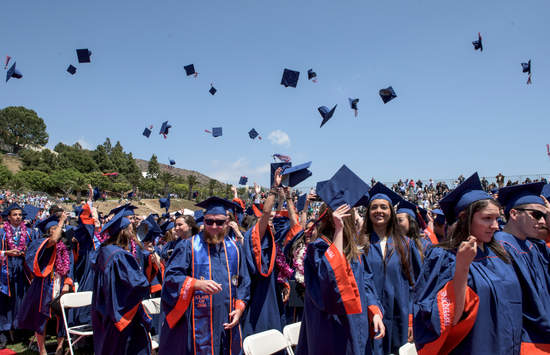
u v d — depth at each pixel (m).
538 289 2.44
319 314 2.80
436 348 2.17
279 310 4.41
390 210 3.60
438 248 2.41
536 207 2.58
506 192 2.79
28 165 84.75
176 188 80.06
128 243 4.19
